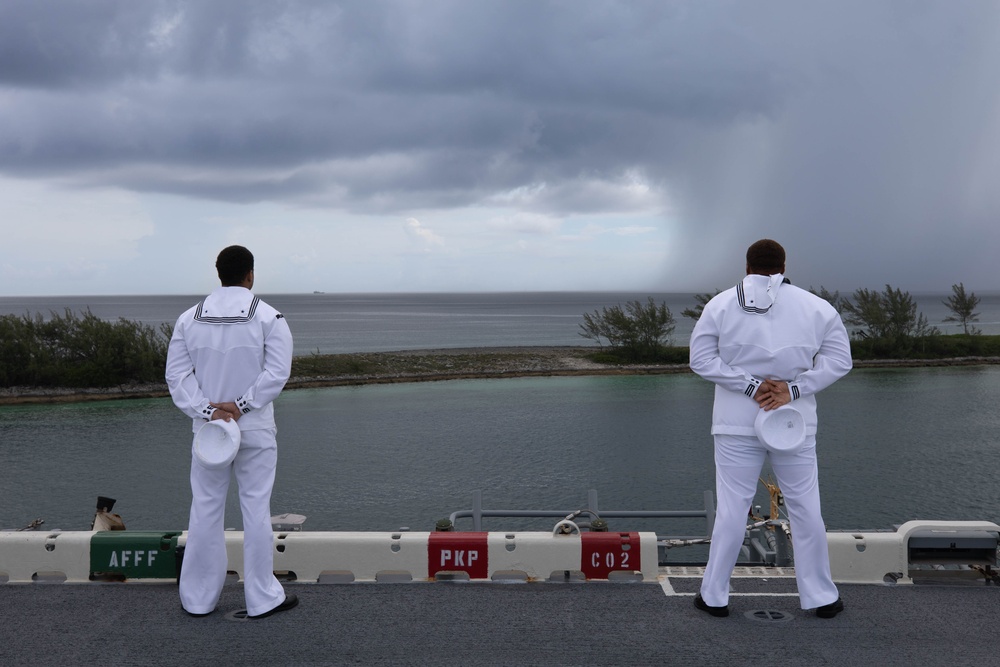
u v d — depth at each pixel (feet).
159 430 129.18
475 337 426.10
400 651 10.39
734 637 10.78
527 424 130.00
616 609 11.91
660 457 101.40
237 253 12.02
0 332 175.52
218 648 10.54
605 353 238.27
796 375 11.10
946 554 13.21
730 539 11.31
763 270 11.43
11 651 10.47
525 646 10.52
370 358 222.89
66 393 169.99
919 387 171.01
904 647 10.39
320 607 12.10
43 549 13.42
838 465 94.17
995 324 499.10
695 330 11.53
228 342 11.57
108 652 10.43
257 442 11.64
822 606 11.36
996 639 10.65
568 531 13.42
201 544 11.67
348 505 79.77
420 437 119.24
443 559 13.34
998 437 111.14
